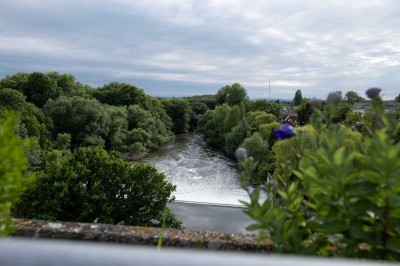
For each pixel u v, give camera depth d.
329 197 1.64
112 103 60.62
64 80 54.94
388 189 1.44
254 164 2.05
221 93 79.25
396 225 1.50
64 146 36.19
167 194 14.58
